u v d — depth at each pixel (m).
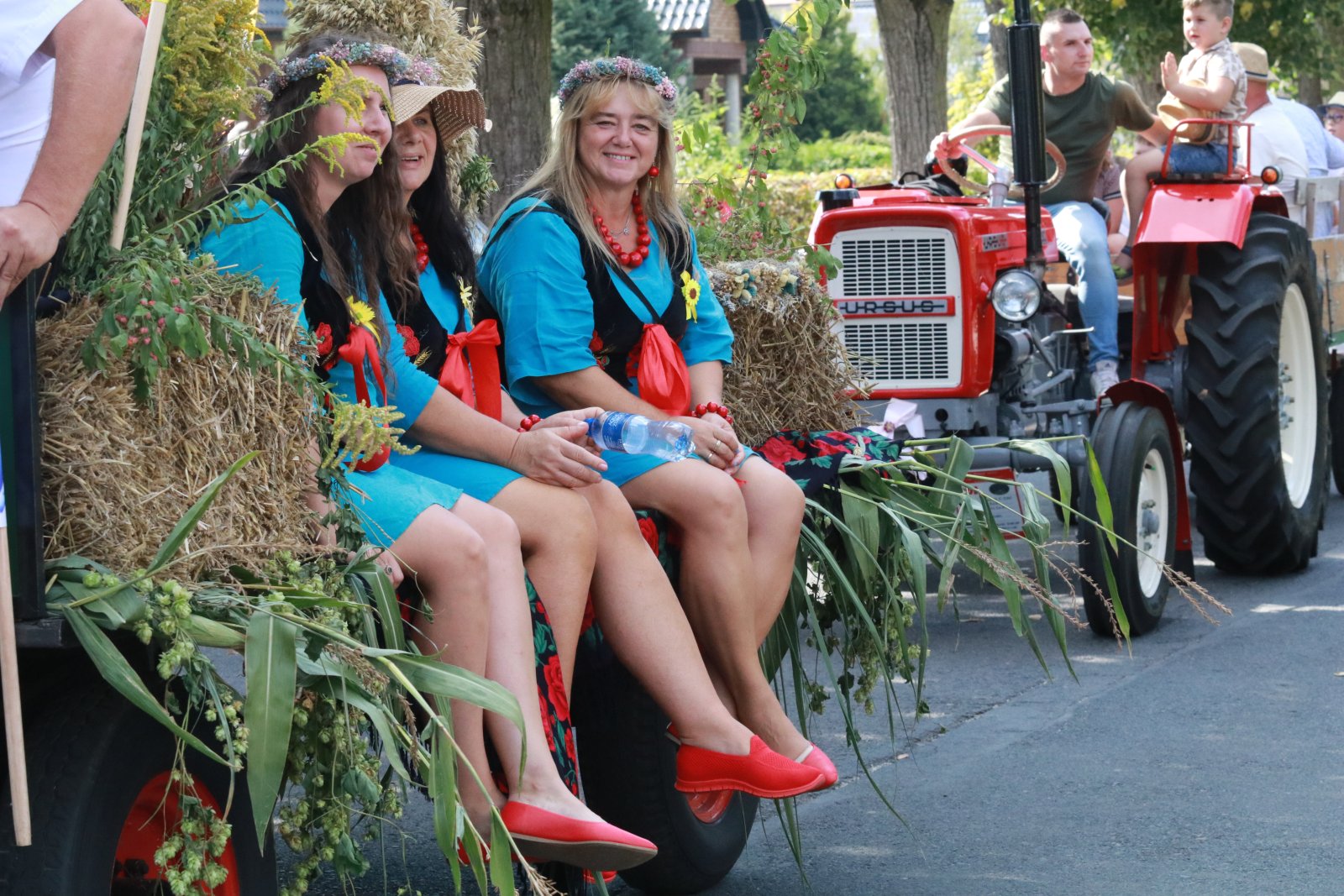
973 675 6.73
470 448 3.75
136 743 2.76
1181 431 8.45
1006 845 4.77
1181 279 8.53
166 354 2.70
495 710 2.92
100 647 2.54
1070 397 8.49
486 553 3.39
